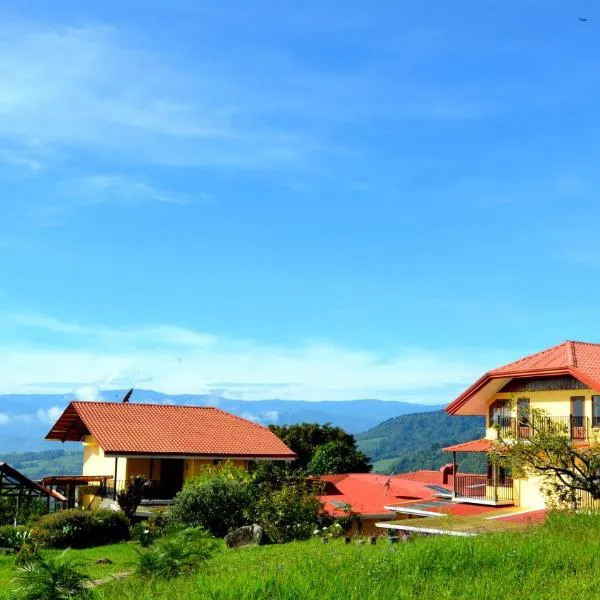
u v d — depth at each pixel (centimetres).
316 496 3033
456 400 3597
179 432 4547
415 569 1202
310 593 1029
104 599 1316
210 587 1076
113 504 3516
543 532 1652
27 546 2514
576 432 3117
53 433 5009
